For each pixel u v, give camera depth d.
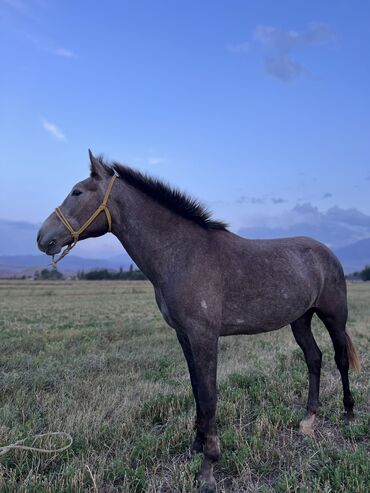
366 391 6.04
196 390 4.28
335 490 3.47
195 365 3.93
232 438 4.43
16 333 11.81
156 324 13.98
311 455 4.11
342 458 3.97
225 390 5.92
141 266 4.32
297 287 4.52
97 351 9.15
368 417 4.93
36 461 4.04
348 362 5.17
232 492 3.62
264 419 4.82
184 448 4.43
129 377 6.85
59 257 4.34
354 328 12.58
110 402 5.54
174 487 3.64
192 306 3.89
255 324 4.35
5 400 5.63
